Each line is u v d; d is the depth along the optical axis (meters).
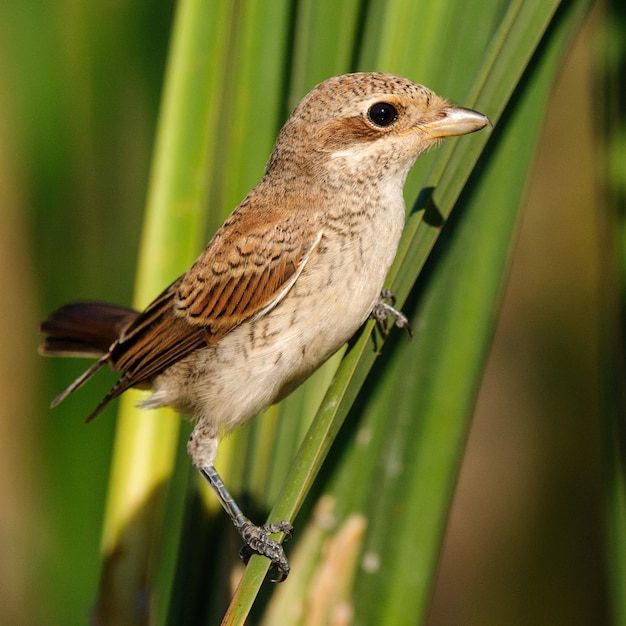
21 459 9.50
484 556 12.04
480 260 6.94
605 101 7.71
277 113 7.81
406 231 6.64
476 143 6.34
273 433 7.96
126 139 9.56
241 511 7.68
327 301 7.67
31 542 9.28
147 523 7.50
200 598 7.61
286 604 7.01
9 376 9.53
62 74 9.46
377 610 6.93
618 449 7.69
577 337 11.97
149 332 8.10
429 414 6.95
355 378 6.55
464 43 7.39
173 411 7.98
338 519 7.01
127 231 9.55
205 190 7.54
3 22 9.43
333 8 7.60
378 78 7.55
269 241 7.74
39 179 9.45
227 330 7.88
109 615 7.34
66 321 9.05
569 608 11.53
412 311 7.03
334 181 7.73
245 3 7.53
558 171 12.33
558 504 11.86
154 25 9.56
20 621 9.36
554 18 6.70
